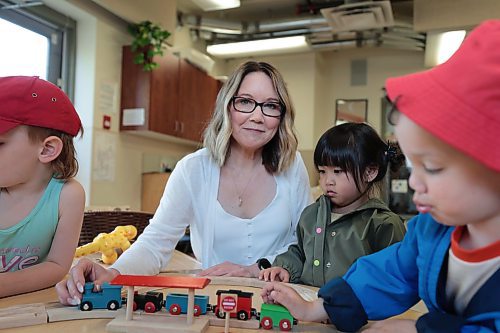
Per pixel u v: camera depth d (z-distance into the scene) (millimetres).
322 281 1073
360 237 1072
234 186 1271
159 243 1133
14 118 793
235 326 646
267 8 4316
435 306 573
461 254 512
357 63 4992
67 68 3062
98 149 3115
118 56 3309
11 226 883
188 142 4156
